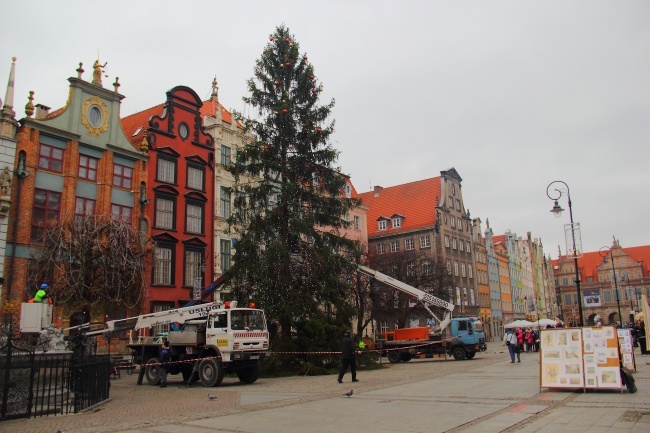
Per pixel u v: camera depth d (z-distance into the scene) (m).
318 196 28.52
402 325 46.62
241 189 29.20
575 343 14.37
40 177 27.91
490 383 17.53
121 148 31.98
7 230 25.94
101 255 24.20
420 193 73.62
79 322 24.09
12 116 27.05
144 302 31.42
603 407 11.41
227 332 19.98
